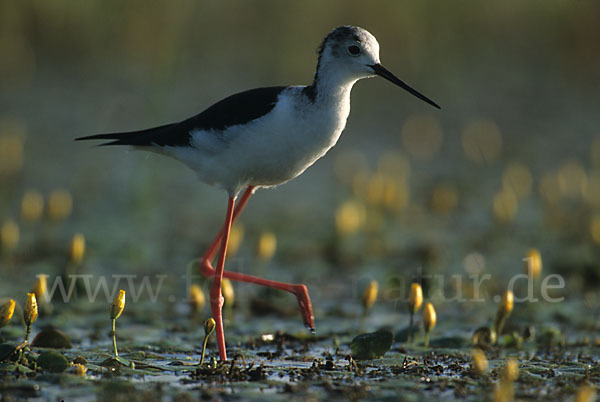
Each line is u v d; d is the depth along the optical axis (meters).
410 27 20.19
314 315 9.02
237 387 6.02
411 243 12.00
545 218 13.04
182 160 7.74
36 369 6.30
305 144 7.18
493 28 22.36
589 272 10.41
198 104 18.66
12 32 20.36
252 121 7.14
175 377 6.34
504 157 16.92
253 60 20.73
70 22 20.64
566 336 8.16
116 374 6.35
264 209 14.04
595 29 22.44
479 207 14.12
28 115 18.17
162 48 19.77
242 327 8.42
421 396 5.85
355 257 11.37
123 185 14.89
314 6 20.05
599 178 14.92
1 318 6.48
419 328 7.96
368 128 18.55
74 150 16.80
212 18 21.19
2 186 14.47
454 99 20.09
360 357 6.94
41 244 11.29
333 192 15.16
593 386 6.18
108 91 19.34
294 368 6.64
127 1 20.33
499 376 6.44
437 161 17.11
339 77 7.21
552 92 20.80
